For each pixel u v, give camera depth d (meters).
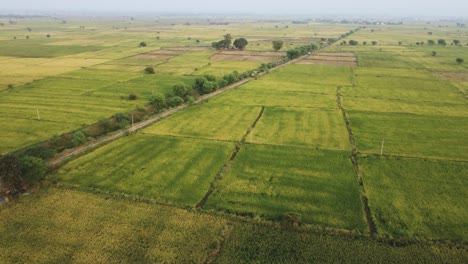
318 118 72.69
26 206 39.06
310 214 38.38
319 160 52.09
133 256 31.56
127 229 35.31
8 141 58.28
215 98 88.12
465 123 70.00
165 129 65.12
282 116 73.81
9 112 73.50
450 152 55.38
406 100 88.56
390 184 45.00
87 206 39.28
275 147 56.94
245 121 70.25
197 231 35.19
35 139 59.41
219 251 32.50
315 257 31.84
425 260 31.66
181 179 45.88
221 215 38.00
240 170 48.66
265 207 39.62
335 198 41.59
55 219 36.78
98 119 70.19
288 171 48.50
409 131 65.12
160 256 31.59
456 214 38.41
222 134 62.78
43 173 44.19
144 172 47.72
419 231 35.50
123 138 60.34
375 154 54.50
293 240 34.09
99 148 55.81
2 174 40.56
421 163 51.22
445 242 33.94
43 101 81.94
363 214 38.44
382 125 68.56
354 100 88.25
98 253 31.91
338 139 60.75
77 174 46.84
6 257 31.30
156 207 39.28
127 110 76.31
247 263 30.97
